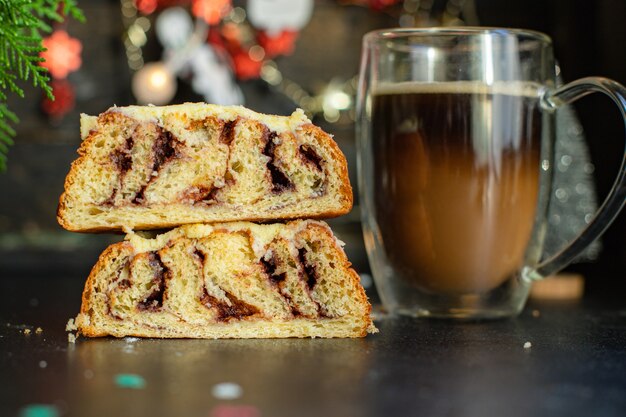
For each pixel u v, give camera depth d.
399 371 0.38
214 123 0.45
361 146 0.51
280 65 0.98
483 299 0.49
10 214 0.97
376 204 0.50
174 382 0.36
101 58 0.97
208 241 0.44
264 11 0.94
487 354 0.41
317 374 0.37
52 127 0.97
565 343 0.43
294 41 0.98
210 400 0.34
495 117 0.48
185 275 0.44
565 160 0.70
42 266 0.87
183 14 0.94
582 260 0.78
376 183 0.50
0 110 0.48
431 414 0.33
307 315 0.44
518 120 0.48
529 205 0.49
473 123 0.47
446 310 0.49
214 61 0.94
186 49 0.93
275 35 0.94
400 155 0.48
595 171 0.84
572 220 0.70
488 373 0.38
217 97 0.94
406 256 0.49
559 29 0.88
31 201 0.98
